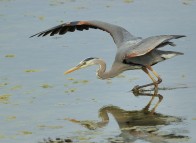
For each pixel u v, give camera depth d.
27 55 19.59
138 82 17.41
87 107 15.72
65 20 22.78
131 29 21.41
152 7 23.98
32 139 13.70
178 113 15.16
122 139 13.52
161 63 18.70
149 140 13.39
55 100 16.17
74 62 18.81
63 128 14.36
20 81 17.48
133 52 15.58
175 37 15.08
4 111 15.47
